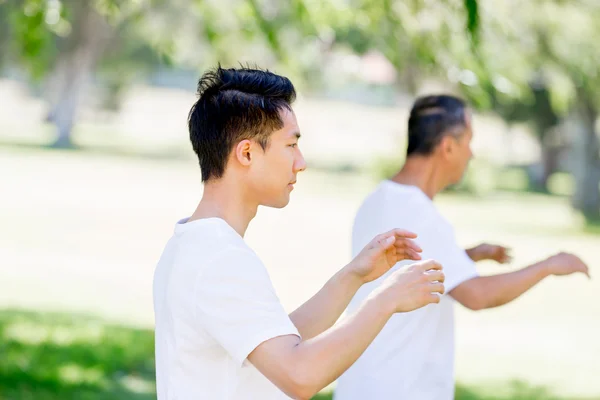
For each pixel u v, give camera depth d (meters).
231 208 2.84
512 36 8.87
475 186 35.16
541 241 23.20
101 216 23.12
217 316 2.63
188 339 2.74
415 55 8.12
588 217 29.66
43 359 9.50
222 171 2.83
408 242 3.13
